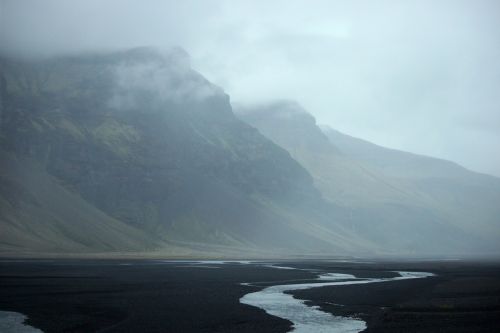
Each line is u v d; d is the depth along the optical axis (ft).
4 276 343.87
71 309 221.25
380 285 336.70
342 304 249.14
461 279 390.21
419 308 231.71
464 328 186.80
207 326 190.90
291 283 347.56
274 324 196.24
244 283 339.57
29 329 182.09
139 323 194.18
